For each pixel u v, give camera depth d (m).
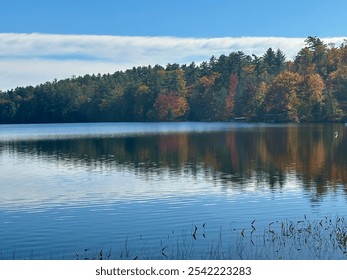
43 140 101.25
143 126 165.12
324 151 64.56
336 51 190.62
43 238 24.88
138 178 44.47
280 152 64.56
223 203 32.34
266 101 166.25
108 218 28.88
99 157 63.97
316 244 22.20
